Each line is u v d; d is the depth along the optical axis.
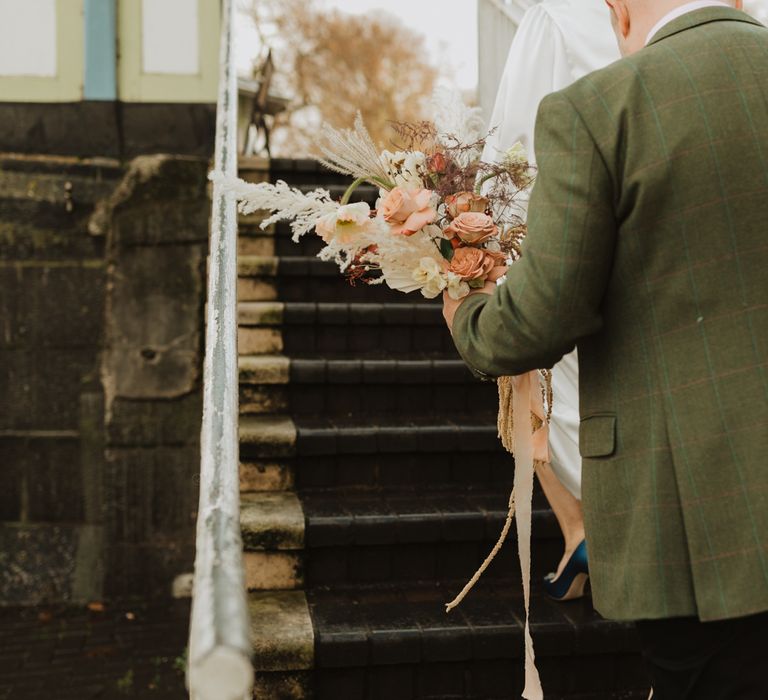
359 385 3.54
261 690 2.29
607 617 1.39
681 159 1.29
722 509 1.26
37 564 5.26
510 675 2.39
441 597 2.65
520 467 1.80
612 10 1.57
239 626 0.94
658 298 1.32
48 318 5.33
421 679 2.36
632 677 2.45
